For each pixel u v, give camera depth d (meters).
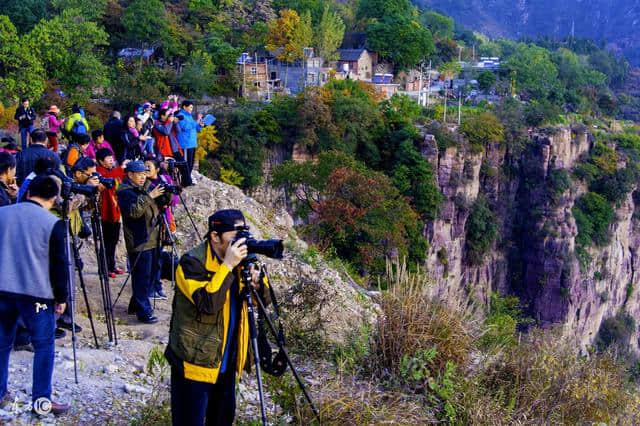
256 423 6.04
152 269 9.44
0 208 5.71
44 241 5.60
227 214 4.86
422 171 61.88
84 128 15.23
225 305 4.91
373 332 8.58
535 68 133.38
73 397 6.16
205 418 5.28
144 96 62.69
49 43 55.78
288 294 9.25
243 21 94.62
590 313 74.56
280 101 61.50
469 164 66.44
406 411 6.79
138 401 6.36
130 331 8.77
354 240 33.91
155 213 8.88
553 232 70.88
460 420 7.22
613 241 77.12
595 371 8.90
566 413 8.10
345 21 115.62
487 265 69.69
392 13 112.31
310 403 5.54
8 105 46.81
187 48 79.62
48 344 5.69
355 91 70.31
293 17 89.06
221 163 57.09
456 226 66.19
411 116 71.06
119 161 13.83
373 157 63.09
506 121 72.75
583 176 75.44
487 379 8.27
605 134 83.12
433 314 8.19
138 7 76.25
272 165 59.34
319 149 60.03
